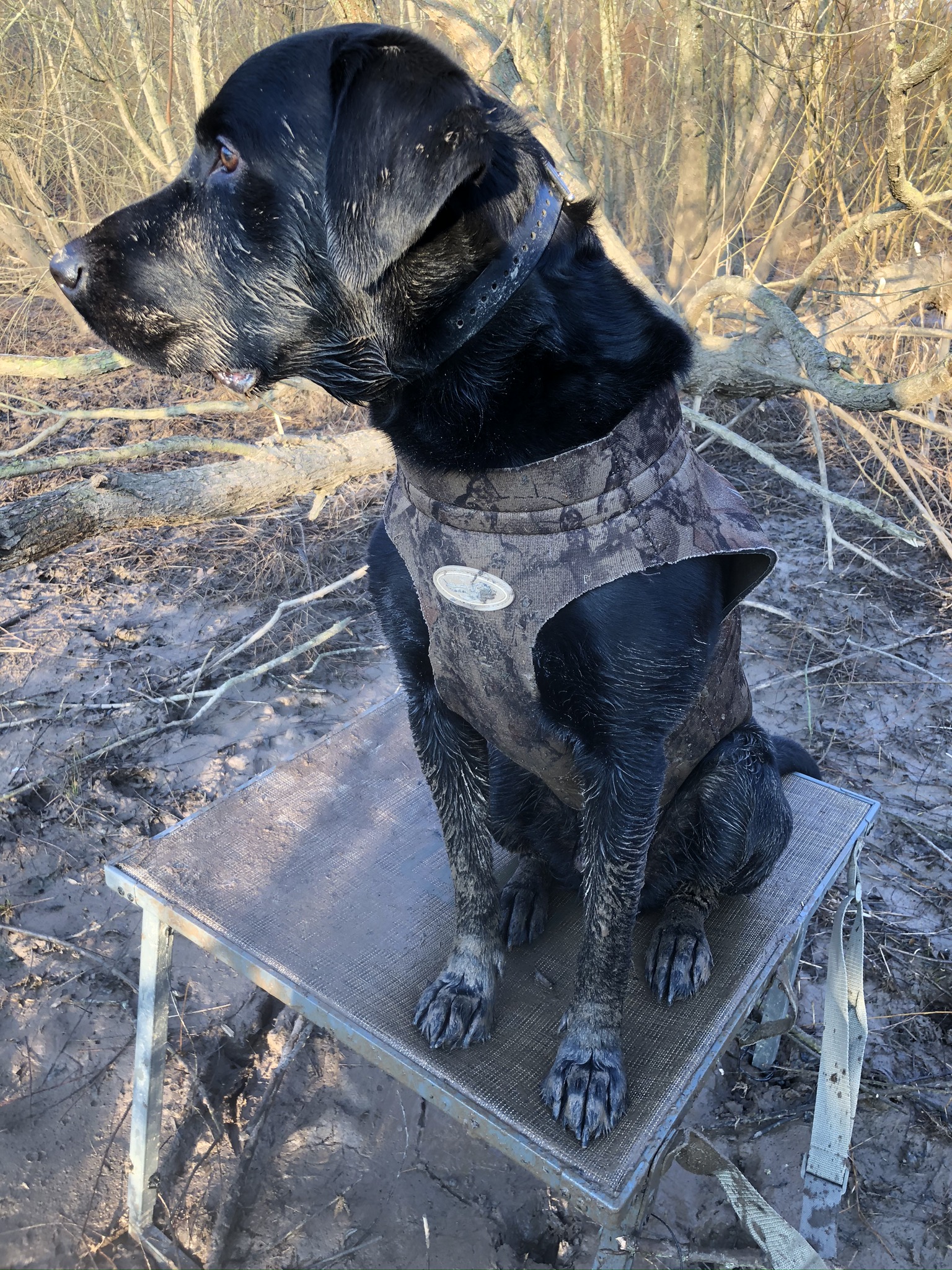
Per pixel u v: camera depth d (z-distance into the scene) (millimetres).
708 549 694
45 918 1247
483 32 1537
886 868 1338
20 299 2828
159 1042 920
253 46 2504
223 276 689
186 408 1414
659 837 945
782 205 2008
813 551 1980
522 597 679
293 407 2434
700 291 1467
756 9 1982
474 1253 976
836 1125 924
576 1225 1004
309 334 692
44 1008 1144
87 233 732
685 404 1814
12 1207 981
